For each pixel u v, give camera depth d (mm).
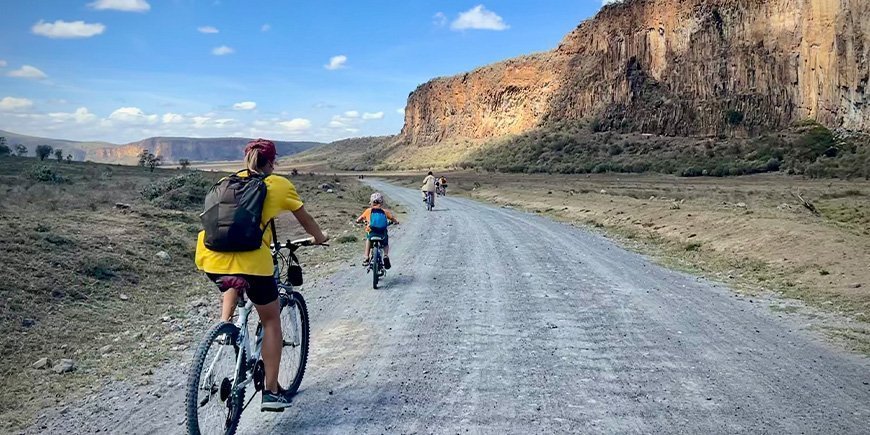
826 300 8977
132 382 5965
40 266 9555
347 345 7047
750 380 5590
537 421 4746
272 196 4574
